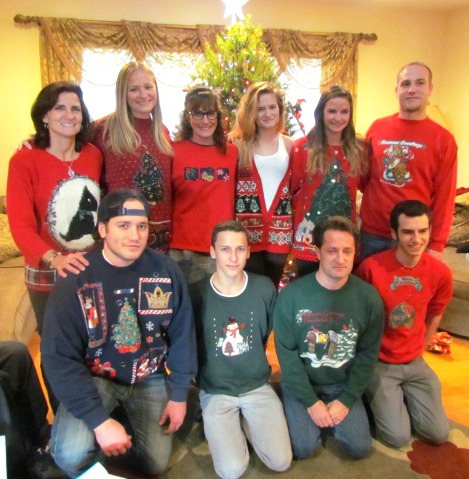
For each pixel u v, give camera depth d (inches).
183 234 84.0
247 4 189.2
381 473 67.4
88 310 59.5
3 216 148.1
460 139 211.2
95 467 51.9
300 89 199.3
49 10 169.2
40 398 68.2
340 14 200.4
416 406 75.5
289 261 122.6
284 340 72.3
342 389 73.9
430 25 211.6
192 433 76.1
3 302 101.1
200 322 71.9
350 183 85.6
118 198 58.7
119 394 65.9
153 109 78.1
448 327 117.3
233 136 92.1
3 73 168.7
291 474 67.1
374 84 211.2
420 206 73.5
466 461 70.0
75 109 67.5
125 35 176.1
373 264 78.6
